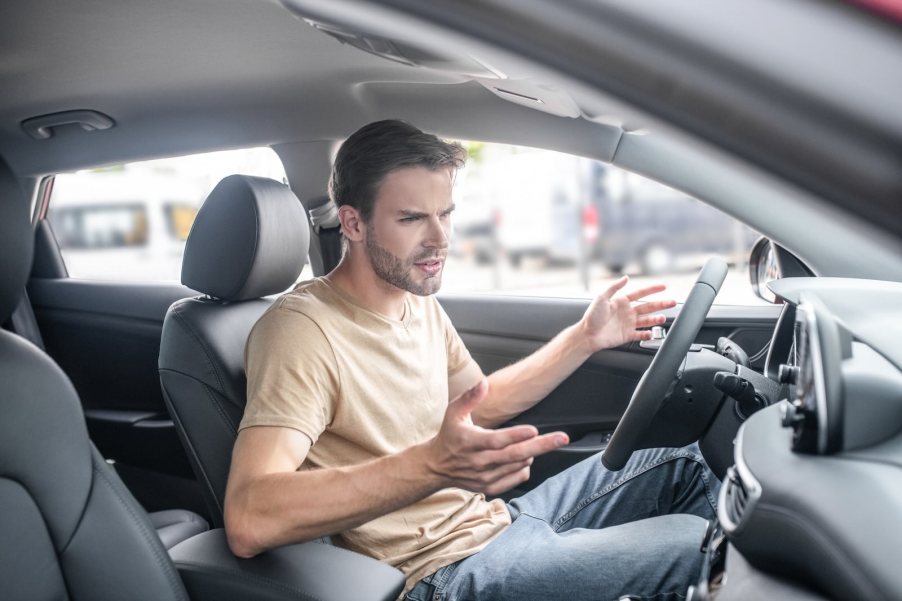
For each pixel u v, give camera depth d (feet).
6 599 4.12
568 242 17.90
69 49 6.43
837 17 1.33
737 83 1.32
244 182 6.04
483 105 7.20
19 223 4.40
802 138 1.30
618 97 1.46
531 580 5.13
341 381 5.39
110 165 8.46
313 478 4.63
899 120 1.25
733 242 7.01
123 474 9.25
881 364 3.05
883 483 2.68
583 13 1.41
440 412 6.07
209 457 5.68
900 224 1.28
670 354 5.08
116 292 9.31
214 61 6.80
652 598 4.95
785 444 3.14
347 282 5.78
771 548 2.91
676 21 1.37
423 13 1.60
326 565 4.75
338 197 5.76
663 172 6.83
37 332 9.42
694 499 5.93
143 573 4.56
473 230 18.88
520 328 7.97
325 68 6.95
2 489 4.19
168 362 5.80
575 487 6.19
